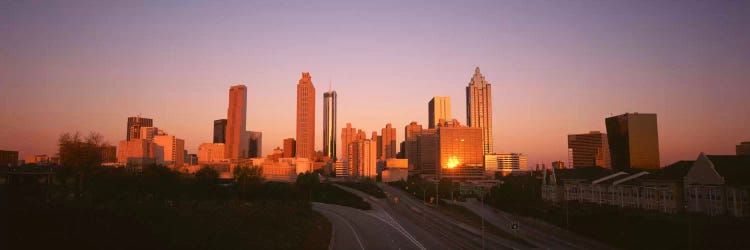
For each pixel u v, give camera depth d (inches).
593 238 3368.6
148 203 3735.2
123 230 2433.6
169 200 5009.8
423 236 3745.1
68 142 4741.6
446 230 4101.9
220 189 6707.7
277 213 4352.9
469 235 3762.3
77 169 4734.3
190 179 6943.9
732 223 2859.3
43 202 2751.0
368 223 4692.4
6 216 2212.1
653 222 3176.7
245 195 6461.6
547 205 5093.5
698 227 2864.2
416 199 7790.4
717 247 2512.3
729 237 2615.7
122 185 4717.0
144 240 2368.4
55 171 5019.7
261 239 3102.9
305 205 5541.3
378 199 7834.6
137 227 2541.8
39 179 4724.4
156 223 2738.7
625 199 4205.2
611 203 4414.4
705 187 3376.0
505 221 4594.0
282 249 2962.6
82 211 2566.4
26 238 2026.3
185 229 2783.0
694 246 2593.5
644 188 3944.4
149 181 5221.5
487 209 5787.4
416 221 4852.4
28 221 2218.3
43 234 2108.8
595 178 5000.0
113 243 2209.6
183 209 3683.6
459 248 3166.8
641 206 3976.4
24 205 2481.5
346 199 7618.1
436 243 3385.8
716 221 2952.8
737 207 3073.3
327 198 7770.7
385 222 4781.0
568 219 3996.1
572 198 5191.9
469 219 4904.0
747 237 2573.8
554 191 5511.8
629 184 4306.1
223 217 3558.1
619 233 3213.6
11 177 4621.1
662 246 2753.4
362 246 3270.2
